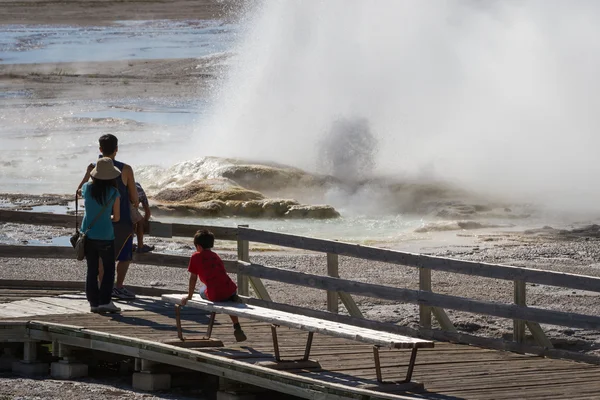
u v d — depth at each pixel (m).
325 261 40.09
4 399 19.80
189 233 27.92
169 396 20.81
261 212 52.72
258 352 21.22
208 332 22.06
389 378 19.30
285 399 20.64
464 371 20.25
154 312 25.66
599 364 21.33
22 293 28.55
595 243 45.19
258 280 27.16
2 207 52.28
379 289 24.47
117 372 23.59
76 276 35.56
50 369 23.19
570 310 30.84
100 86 121.62
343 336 18.55
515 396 18.16
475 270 23.19
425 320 24.16
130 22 192.12
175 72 133.12
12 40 166.88
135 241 45.06
